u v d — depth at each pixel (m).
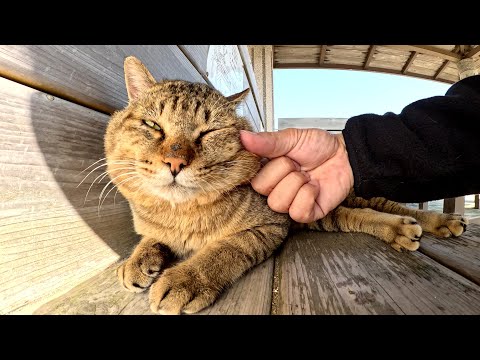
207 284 0.17
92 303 0.16
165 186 0.21
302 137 0.23
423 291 0.16
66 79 0.18
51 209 0.17
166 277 0.17
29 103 0.16
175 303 0.15
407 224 0.25
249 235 0.23
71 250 0.18
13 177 0.15
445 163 0.19
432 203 1.02
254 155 0.25
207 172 0.22
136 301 0.16
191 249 0.24
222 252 0.20
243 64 0.67
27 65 0.16
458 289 0.17
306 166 0.25
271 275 0.20
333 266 0.21
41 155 0.16
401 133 0.20
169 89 0.26
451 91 0.21
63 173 0.18
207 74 0.42
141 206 0.23
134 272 0.18
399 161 0.20
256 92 0.83
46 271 0.17
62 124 0.18
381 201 0.35
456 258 0.22
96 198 0.21
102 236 0.22
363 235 0.30
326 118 0.86
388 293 0.16
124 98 0.25
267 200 0.25
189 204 0.23
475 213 0.84
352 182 0.25
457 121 0.19
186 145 0.23
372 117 0.22
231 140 0.25
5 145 0.14
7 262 0.14
